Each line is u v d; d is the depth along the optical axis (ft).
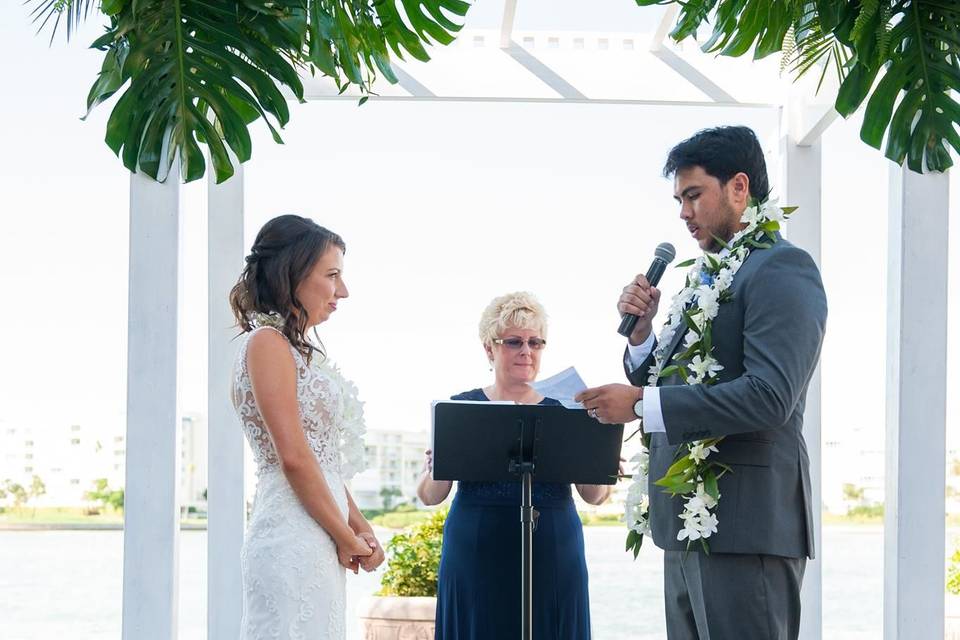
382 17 12.33
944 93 11.23
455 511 13.66
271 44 11.64
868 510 75.97
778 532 9.61
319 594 10.85
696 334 9.92
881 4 11.10
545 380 12.18
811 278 9.68
